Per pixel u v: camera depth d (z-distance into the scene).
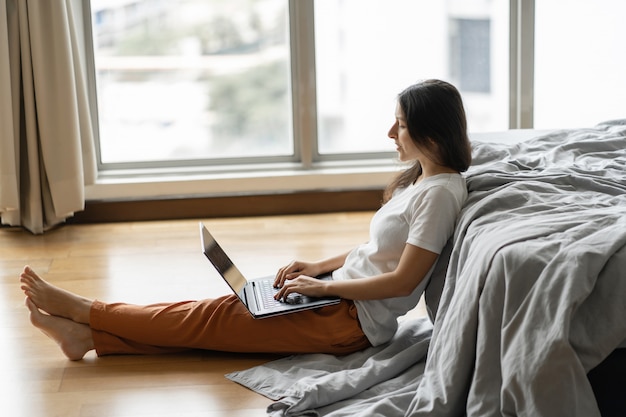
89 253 3.66
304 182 4.24
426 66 4.44
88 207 4.16
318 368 2.35
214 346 2.47
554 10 4.36
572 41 4.39
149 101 4.38
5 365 2.51
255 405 2.22
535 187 2.34
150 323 2.50
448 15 4.39
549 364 1.74
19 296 3.12
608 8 4.38
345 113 4.45
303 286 2.42
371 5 4.36
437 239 2.28
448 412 1.96
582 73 4.43
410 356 2.32
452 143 2.31
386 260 2.39
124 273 3.38
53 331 2.49
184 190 4.20
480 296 1.94
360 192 4.27
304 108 4.31
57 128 3.89
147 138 4.41
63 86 3.85
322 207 4.27
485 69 4.44
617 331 1.77
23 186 3.98
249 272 3.35
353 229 3.95
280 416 2.10
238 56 4.37
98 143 4.35
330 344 2.41
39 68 3.81
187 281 3.27
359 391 2.20
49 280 3.31
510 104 4.46
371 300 2.42
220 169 4.33
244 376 2.37
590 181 2.41
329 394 2.15
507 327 1.83
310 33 4.30
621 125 3.17
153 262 3.51
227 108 4.42
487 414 1.86
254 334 2.42
